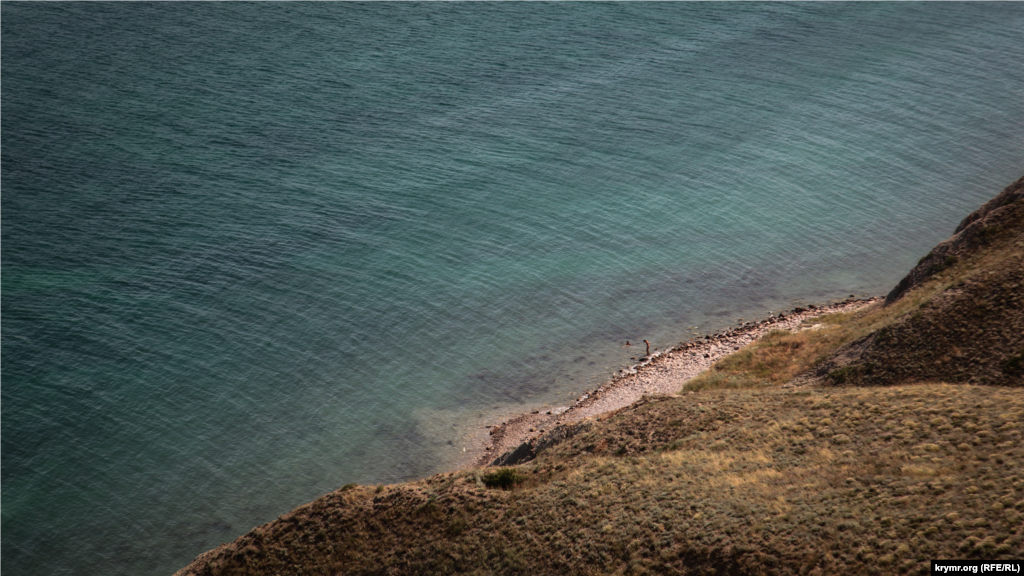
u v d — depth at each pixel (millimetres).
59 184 97000
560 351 73188
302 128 116000
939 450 29609
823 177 104875
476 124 119750
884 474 29250
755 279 83625
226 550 40938
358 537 38594
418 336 75250
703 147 114000
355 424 63969
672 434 40656
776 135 117312
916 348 42500
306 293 80875
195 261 84875
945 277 51219
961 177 102812
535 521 35094
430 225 94312
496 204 99250
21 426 61469
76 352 70125
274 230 91562
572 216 97062
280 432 62875
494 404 66188
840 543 25906
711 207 98625
